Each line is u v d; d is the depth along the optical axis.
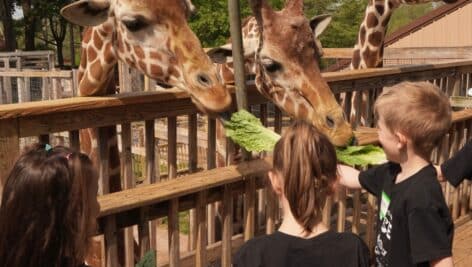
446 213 2.31
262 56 3.67
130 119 3.08
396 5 5.68
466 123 5.28
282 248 1.98
